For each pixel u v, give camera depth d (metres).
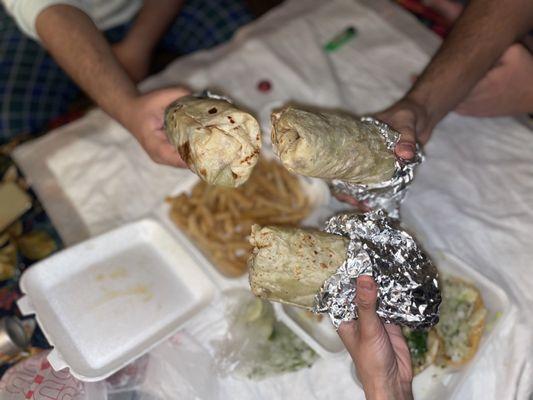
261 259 0.49
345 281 0.49
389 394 0.49
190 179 0.75
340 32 0.92
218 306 0.65
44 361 0.60
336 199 0.71
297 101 0.84
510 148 0.77
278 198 0.75
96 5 1.01
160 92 0.67
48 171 0.80
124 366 0.59
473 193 0.73
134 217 0.75
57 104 0.99
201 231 0.71
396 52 0.88
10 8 0.80
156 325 0.63
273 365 0.61
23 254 0.71
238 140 0.49
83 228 0.75
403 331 0.61
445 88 0.70
